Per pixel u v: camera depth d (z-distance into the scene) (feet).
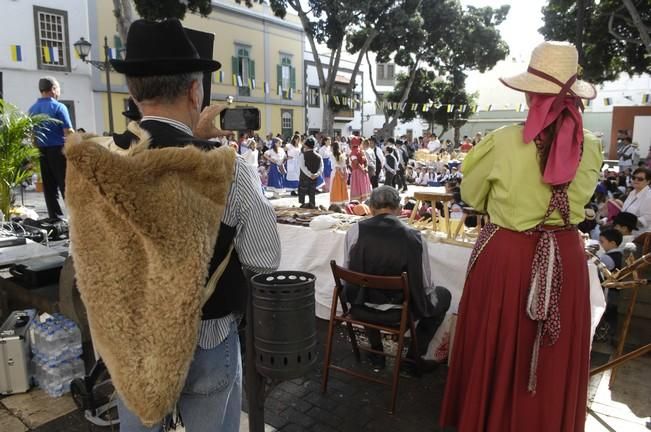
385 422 8.29
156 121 4.07
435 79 102.42
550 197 5.89
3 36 52.80
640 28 34.91
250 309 5.48
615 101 102.12
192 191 3.70
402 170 47.42
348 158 42.19
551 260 5.87
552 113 5.77
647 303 10.80
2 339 8.76
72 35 58.44
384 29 66.18
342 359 10.65
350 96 70.59
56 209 17.75
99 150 3.34
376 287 8.70
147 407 3.86
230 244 4.22
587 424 8.21
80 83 60.13
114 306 3.83
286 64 92.68
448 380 7.00
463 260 10.31
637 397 9.06
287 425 8.16
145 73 4.01
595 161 6.12
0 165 14.65
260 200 4.26
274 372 5.21
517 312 6.06
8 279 10.39
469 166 6.48
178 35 4.14
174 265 3.63
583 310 6.13
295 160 44.73
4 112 14.88
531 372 5.97
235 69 81.97
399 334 8.63
